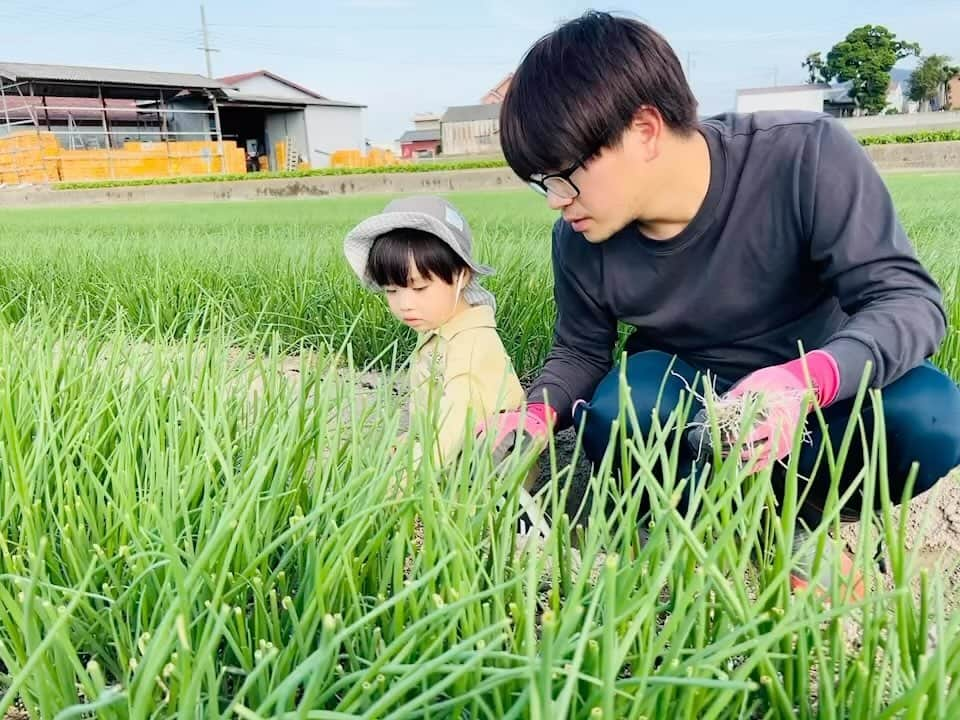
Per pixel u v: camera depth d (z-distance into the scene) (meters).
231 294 4.04
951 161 15.05
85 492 1.34
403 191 19.84
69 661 0.98
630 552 1.07
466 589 0.98
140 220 11.47
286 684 0.76
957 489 2.08
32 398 1.64
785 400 1.24
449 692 0.96
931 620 1.38
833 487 0.97
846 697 0.96
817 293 1.82
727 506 0.99
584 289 2.02
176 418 1.51
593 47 1.45
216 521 1.21
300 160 42.72
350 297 3.69
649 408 1.84
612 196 1.54
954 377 2.65
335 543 1.06
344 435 1.62
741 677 0.84
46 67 34.34
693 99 1.54
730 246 1.74
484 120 49.38
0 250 6.13
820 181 1.62
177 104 39.53
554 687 0.88
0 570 1.27
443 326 2.25
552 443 1.03
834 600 0.97
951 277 3.11
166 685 1.00
